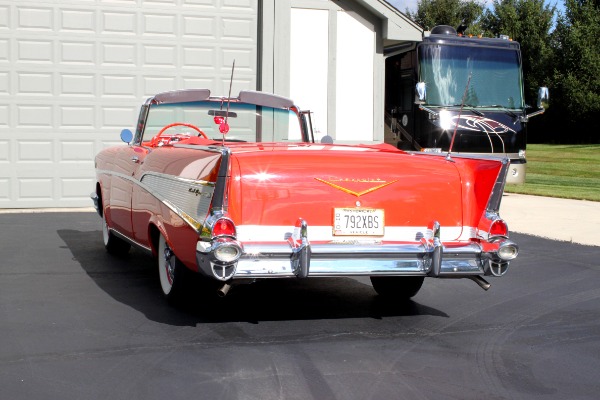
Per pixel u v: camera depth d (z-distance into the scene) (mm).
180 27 13086
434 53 14984
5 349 4672
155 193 5750
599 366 4598
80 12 12594
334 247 4875
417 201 5219
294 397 3914
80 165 12719
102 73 12742
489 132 15023
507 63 15469
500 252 5156
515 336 5262
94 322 5340
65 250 8375
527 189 18438
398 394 4004
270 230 4934
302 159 5016
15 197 12445
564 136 45406
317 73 13750
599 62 43219
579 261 8445
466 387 4148
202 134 6965
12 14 12289
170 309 5754
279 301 6145
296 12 13586
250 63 13477
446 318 5742
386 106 16391
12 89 12336
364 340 5043
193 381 4129
